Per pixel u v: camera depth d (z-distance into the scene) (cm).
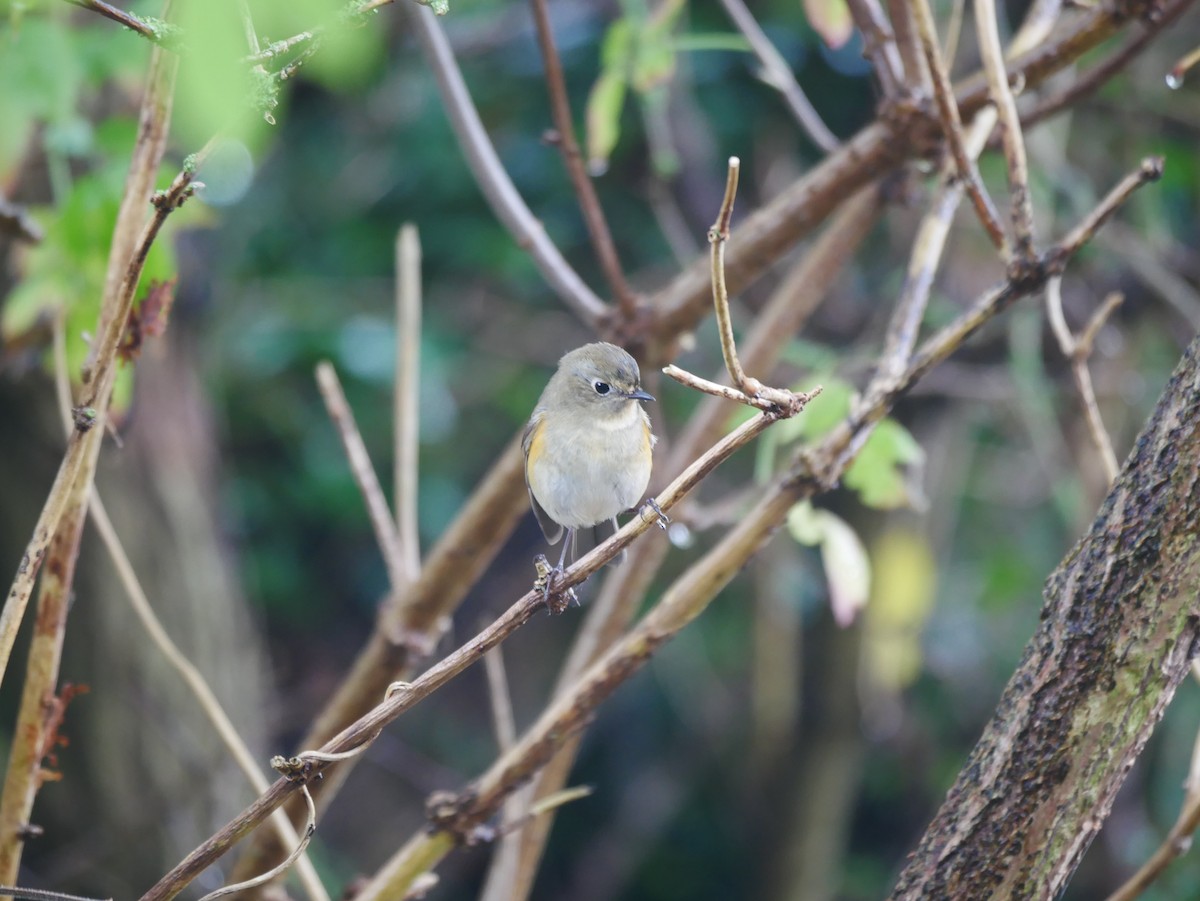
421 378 1566
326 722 730
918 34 546
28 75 696
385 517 735
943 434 1478
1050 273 532
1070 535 1311
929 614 1538
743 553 549
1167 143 1320
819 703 1521
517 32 1536
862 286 1516
